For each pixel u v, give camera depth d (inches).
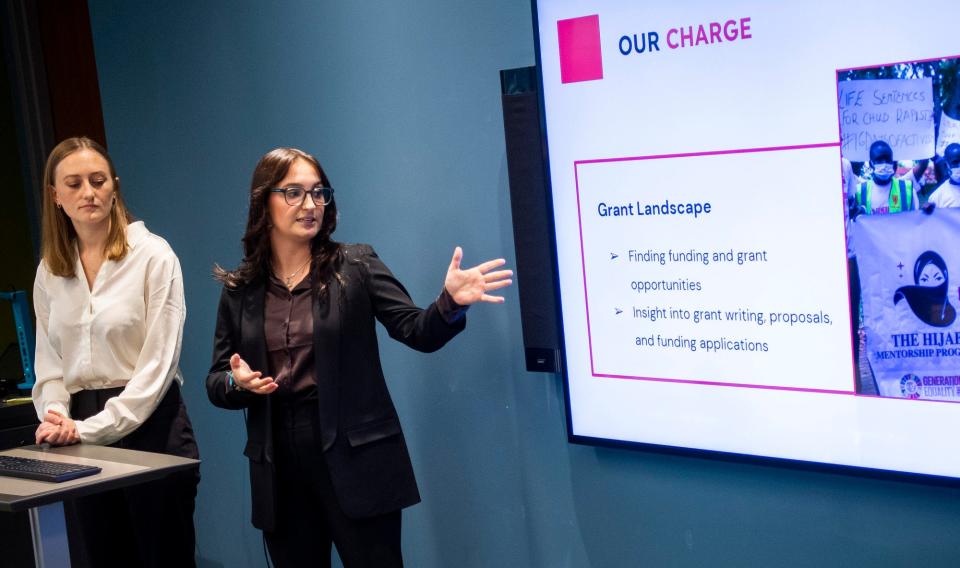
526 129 101.5
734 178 88.7
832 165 83.1
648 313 96.0
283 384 96.3
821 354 85.9
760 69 85.7
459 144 111.4
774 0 84.1
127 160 153.5
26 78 171.3
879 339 82.6
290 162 96.3
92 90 165.6
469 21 108.4
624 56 93.6
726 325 91.1
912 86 78.3
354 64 120.2
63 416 104.8
